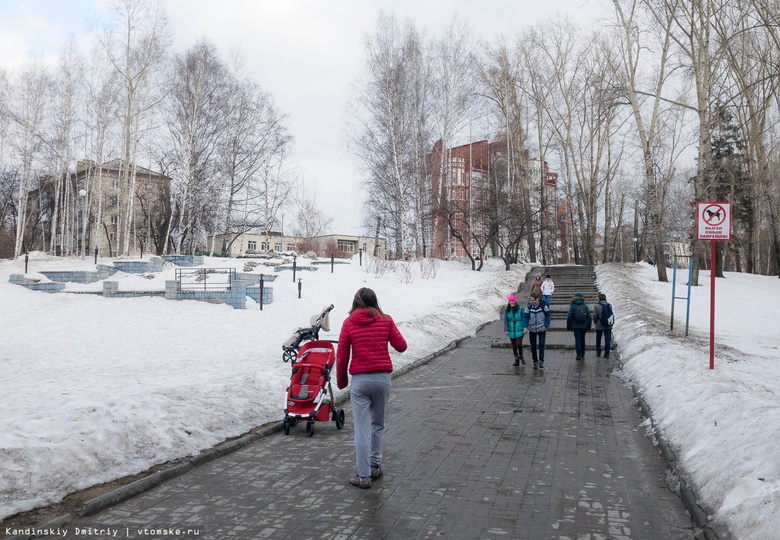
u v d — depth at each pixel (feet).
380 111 131.95
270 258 136.15
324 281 101.14
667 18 97.96
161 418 24.52
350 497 18.52
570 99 146.82
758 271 169.68
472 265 132.67
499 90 147.64
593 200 147.74
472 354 54.85
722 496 16.48
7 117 137.59
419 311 82.12
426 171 135.64
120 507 17.62
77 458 19.75
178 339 57.31
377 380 20.13
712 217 37.55
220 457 23.08
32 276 85.66
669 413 27.32
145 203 194.59
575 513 17.15
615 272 120.47
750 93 112.78
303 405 26.55
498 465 21.93
